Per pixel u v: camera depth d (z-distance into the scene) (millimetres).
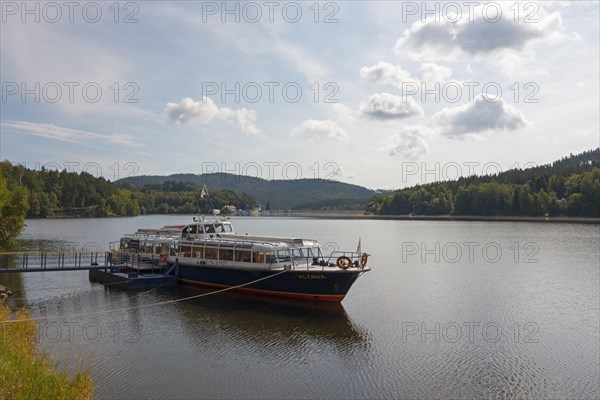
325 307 38125
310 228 170250
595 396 22703
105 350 27391
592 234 122375
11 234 72688
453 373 25281
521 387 23656
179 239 48188
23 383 17625
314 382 23688
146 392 22000
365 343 29891
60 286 46125
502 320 36438
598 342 30969
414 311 38906
